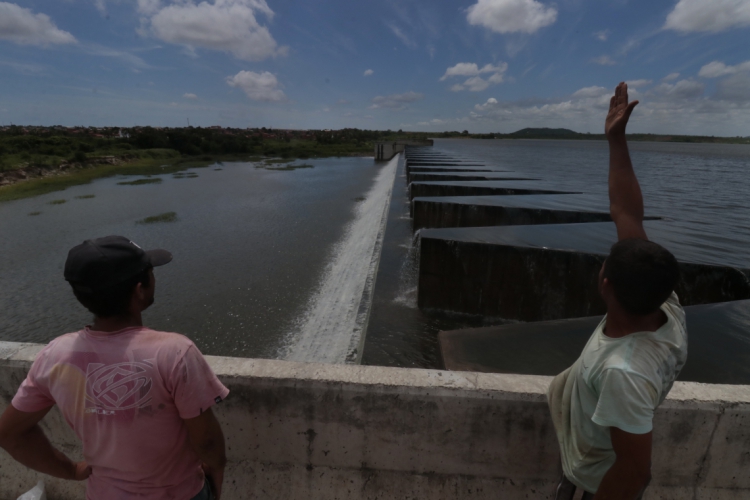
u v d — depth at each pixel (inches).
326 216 911.7
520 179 928.9
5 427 62.4
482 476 92.3
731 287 288.4
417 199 588.4
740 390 87.4
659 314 60.1
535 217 517.3
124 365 58.3
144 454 60.6
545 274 321.7
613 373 54.2
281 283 495.8
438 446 90.5
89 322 430.3
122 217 908.6
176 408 61.4
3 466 103.7
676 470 88.8
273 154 3105.3
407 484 92.4
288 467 94.4
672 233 408.5
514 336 185.8
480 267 332.8
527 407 86.3
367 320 327.6
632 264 54.2
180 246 672.4
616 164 78.3
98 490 63.7
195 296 459.2
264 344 354.0
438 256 337.7
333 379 88.1
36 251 671.1
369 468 93.9
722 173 1375.5
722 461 87.4
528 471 90.8
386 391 87.0
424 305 344.2
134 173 1860.2
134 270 60.1
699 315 205.0
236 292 468.8
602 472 62.2
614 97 79.8
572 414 64.0
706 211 576.4
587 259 308.0
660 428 85.5
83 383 58.7
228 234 750.5
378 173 1909.4
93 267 56.4
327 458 93.7
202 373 61.5
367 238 631.8
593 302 313.7
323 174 1856.5
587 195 654.5
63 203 1096.2
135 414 58.6
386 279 398.0
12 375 94.9
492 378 90.0
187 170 2018.9
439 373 91.4
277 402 90.0
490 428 88.3
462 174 969.5
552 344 179.3
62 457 69.6
